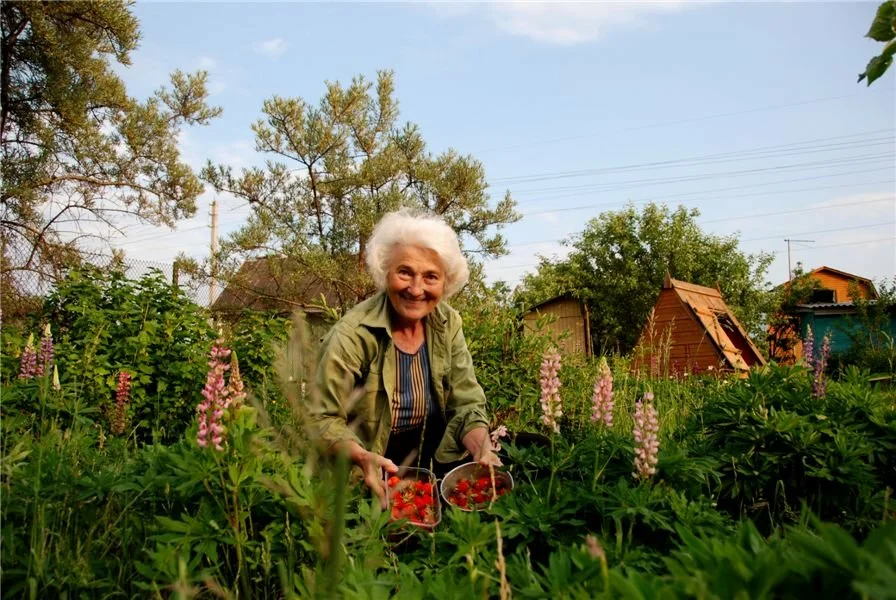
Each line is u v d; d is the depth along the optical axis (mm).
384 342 3396
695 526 2451
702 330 12805
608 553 2211
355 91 18344
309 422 1451
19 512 2377
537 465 3043
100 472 2766
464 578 1572
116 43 16344
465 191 18531
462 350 3717
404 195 17984
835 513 3455
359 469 2895
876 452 3652
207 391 2203
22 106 15320
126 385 4777
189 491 2291
